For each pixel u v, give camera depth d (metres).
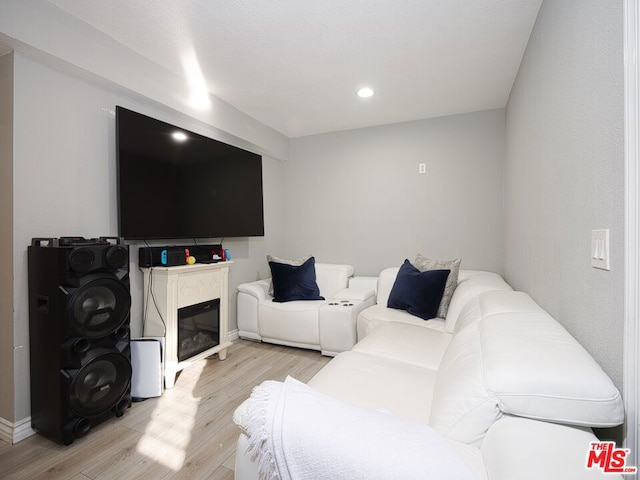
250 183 3.44
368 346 1.90
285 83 2.64
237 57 2.26
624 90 0.80
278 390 0.77
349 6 1.75
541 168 1.64
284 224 4.18
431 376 1.51
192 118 2.68
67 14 1.79
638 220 0.77
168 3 1.72
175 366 2.31
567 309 1.25
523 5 1.72
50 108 1.82
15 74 1.67
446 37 2.02
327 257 3.96
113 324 1.82
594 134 1.00
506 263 2.92
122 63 2.09
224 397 2.16
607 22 0.91
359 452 0.60
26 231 1.72
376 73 2.49
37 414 1.71
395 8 1.77
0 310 1.72
